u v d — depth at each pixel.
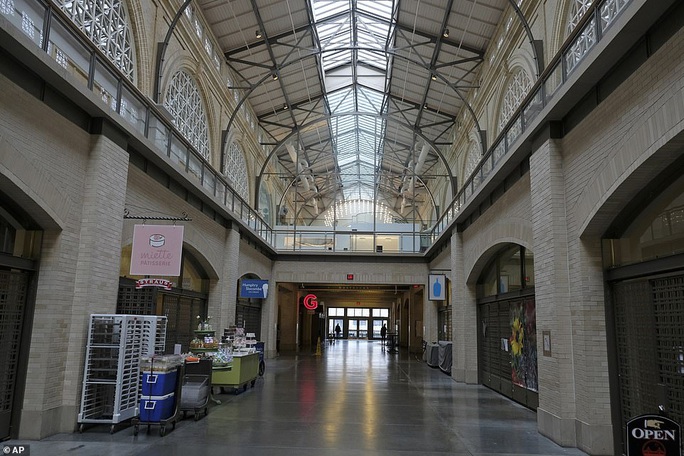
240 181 22.56
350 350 31.72
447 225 17.62
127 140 9.20
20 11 7.38
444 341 19.94
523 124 10.15
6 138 6.34
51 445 6.85
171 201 11.98
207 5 16.50
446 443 7.59
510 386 12.36
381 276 24.47
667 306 6.14
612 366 7.20
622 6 6.61
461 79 18.66
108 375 8.01
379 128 30.08
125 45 12.12
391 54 20.00
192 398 8.91
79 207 7.96
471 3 15.69
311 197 36.50
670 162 5.81
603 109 6.85
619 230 7.38
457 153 23.66
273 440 7.54
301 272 24.55
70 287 7.73
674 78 5.28
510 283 12.67
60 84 7.11
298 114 26.22
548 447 7.44
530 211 9.79
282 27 18.45
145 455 6.52
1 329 6.93
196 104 16.88
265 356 23.36
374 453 6.92
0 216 6.97
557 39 11.70
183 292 13.91
